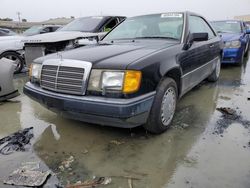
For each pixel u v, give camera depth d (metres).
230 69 7.51
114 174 2.55
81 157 2.86
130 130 3.46
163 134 3.34
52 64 3.09
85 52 3.28
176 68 3.42
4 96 4.61
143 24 4.37
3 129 3.63
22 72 7.71
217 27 8.74
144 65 2.85
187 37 3.94
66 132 3.47
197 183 2.39
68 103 2.89
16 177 2.52
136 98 2.75
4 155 2.94
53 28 11.98
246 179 2.42
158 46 3.56
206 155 2.84
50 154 2.94
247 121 3.71
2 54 7.20
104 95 2.77
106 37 4.53
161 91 3.11
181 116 3.91
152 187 2.36
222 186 2.34
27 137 3.36
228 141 3.13
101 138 3.28
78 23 7.46
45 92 3.14
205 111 4.12
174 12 4.34
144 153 2.91
